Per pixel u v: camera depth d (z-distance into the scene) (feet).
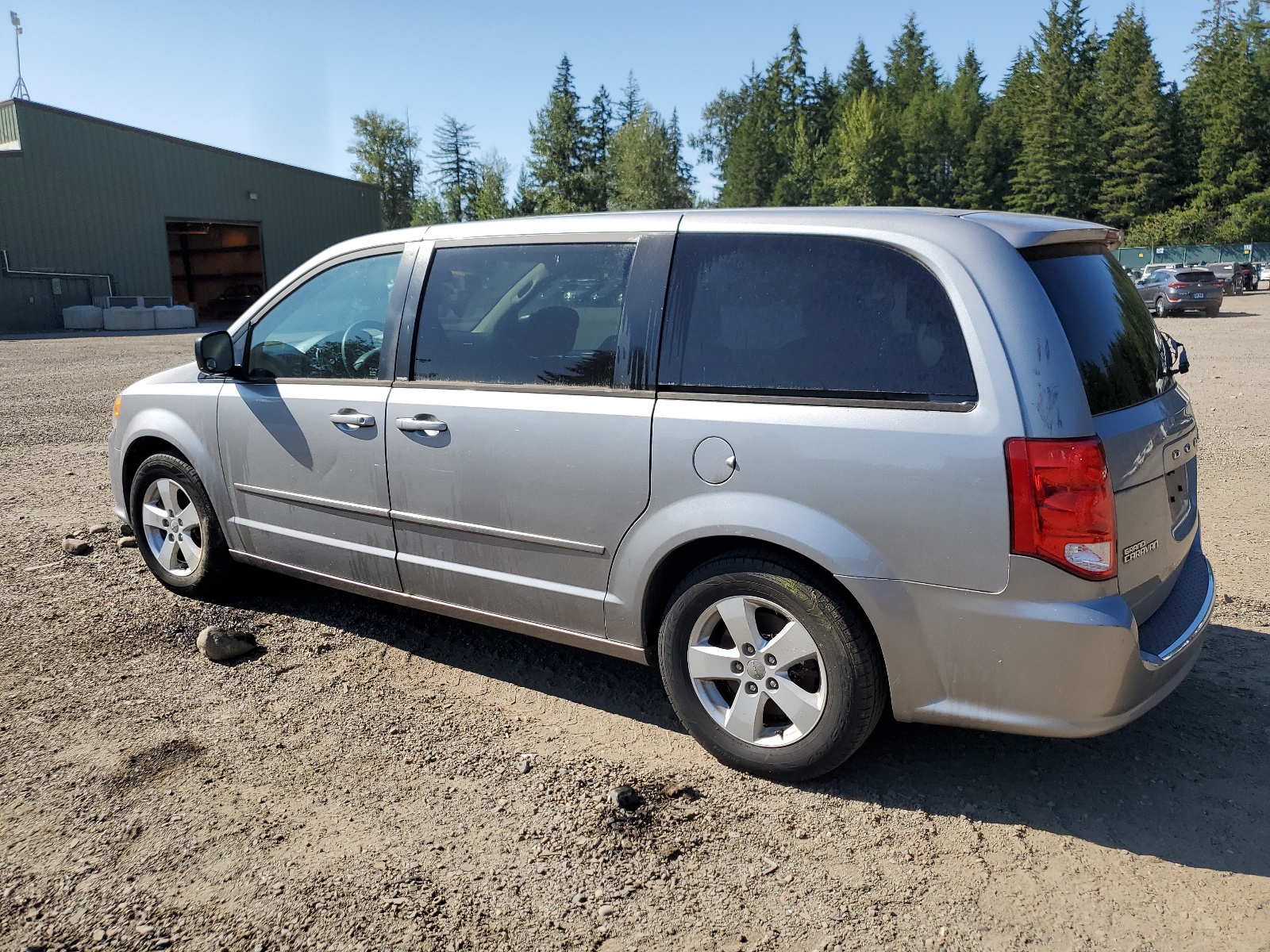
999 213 10.11
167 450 15.76
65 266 109.60
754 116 295.69
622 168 251.60
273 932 7.88
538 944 7.75
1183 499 10.48
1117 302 9.95
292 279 13.93
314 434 13.08
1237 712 11.54
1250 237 201.57
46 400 42.06
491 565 11.71
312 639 14.06
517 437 11.14
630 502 10.37
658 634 10.85
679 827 9.36
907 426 8.83
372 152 287.48
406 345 12.35
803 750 9.76
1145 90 220.43
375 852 8.96
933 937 7.82
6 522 20.44
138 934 7.86
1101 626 8.37
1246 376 42.98
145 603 15.46
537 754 10.80
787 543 9.30
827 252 9.64
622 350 10.55
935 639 8.93
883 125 254.27
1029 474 8.34
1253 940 7.75
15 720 11.53
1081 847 9.02
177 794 9.93
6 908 8.18
